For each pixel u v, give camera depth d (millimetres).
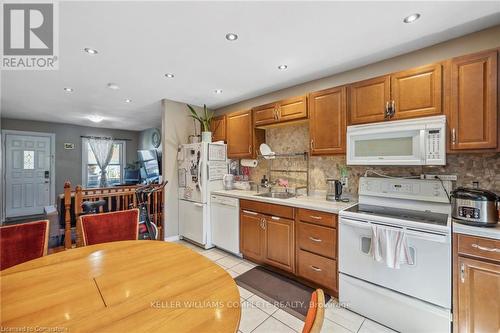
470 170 1880
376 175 2373
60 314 858
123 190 3572
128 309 890
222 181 3559
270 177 3387
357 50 2084
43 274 1159
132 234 1970
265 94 3354
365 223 1806
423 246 1574
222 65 2391
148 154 6453
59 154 5855
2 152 5129
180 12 1547
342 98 2295
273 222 2559
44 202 5621
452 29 1773
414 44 1990
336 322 1791
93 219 1847
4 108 4215
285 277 2502
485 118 1579
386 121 2012
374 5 1493
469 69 1640
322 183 2830
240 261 2916
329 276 2090
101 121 5562
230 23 1678
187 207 3588
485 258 1388
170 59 2244
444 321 1500
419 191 1956
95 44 1949
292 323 1805
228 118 3578
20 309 884
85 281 1094
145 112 4566
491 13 1577
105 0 1422
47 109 4309
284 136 3234
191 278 1131
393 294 1689
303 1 1452
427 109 1811
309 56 2197
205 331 782
